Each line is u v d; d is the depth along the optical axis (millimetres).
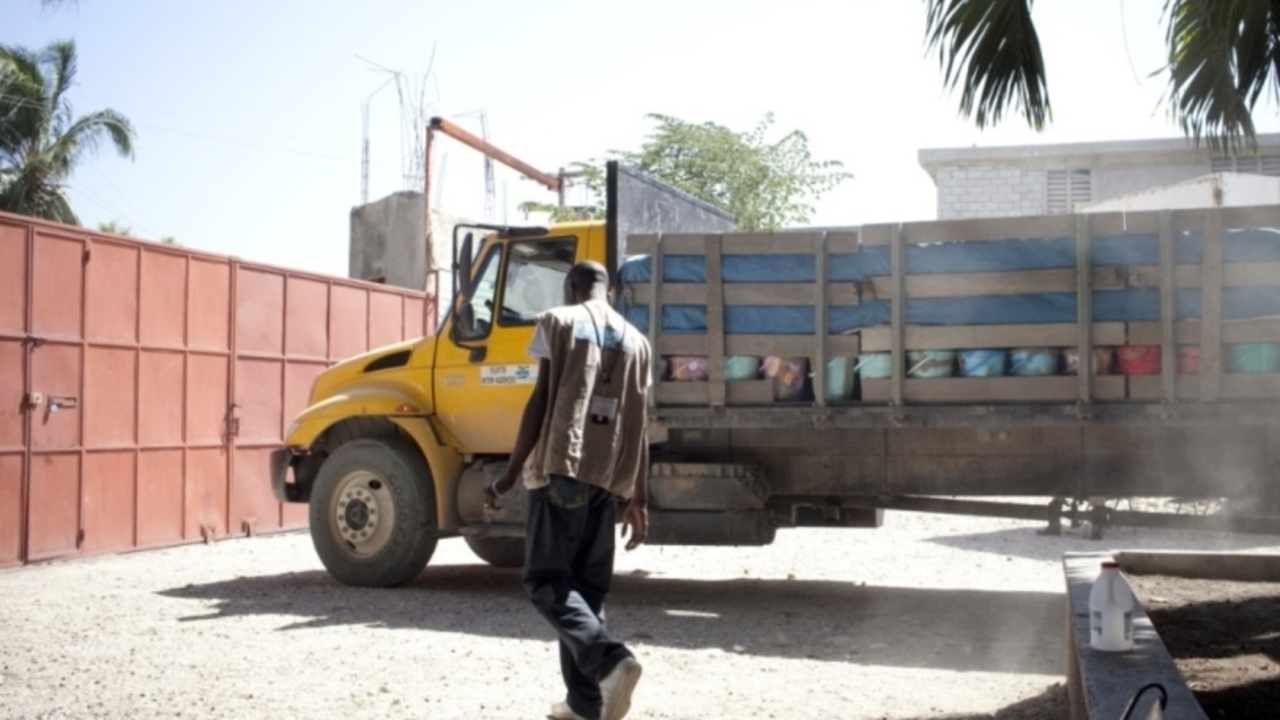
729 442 9406
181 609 9211
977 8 6359
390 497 10195
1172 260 8070
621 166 9547
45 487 12141
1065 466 8695
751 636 8102
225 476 14688
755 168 28578
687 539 9359
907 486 9070
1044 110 6441
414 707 6090
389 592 10102
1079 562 6492
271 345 15492
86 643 7781
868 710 5996
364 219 22844
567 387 5457
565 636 5266
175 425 13883
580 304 5734
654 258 9117
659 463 9328
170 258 13859
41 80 40781
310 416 10602
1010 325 8406
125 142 41000
